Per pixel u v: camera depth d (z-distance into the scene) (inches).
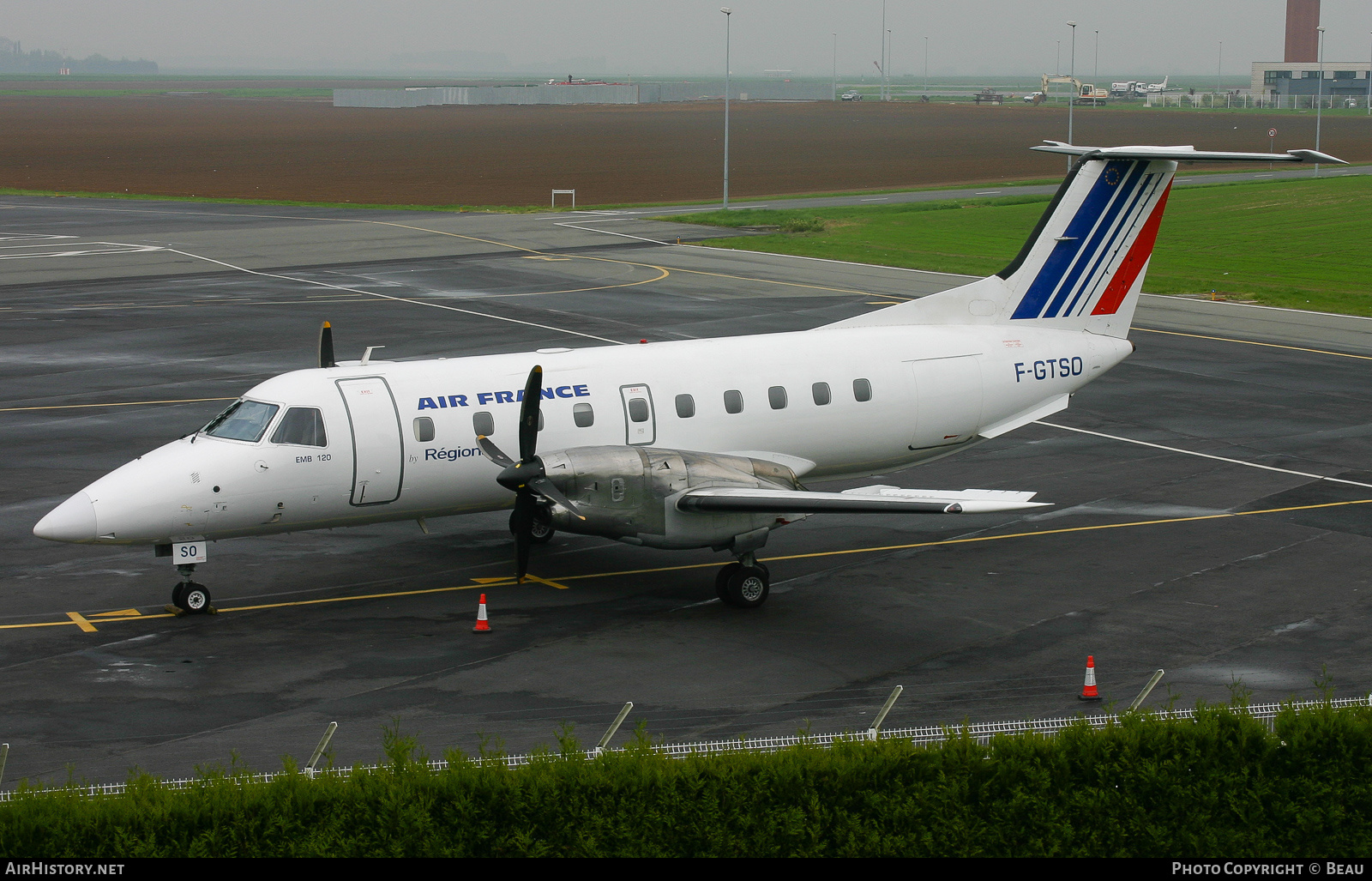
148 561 1593.3
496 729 1099.3
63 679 1213.7
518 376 1551.4
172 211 5743.1
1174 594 1461.6
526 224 5329.7
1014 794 855.7
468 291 3703.3
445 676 1229.7
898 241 4857.3
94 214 5570.9
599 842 816.9
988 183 7253.9
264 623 1385.3
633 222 5388.8
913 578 1544.0
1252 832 853.8
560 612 1424.7
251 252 4490.7
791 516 1430.9
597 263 4279.0
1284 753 907.4
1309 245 4736.7
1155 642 1315.2
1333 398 2472.9
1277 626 1354.6
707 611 1432.1
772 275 4018.2
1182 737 913.5
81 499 1385.3
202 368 2689.5
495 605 1450.5
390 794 828.0
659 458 1417.3
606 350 1621.6
